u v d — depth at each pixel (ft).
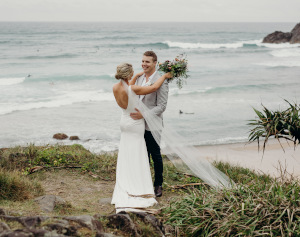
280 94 78.28
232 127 53.01
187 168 18.26
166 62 15.24
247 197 13.33
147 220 11.64
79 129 50.70
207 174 17.75
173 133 17.11
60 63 127.75
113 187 18.34
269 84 90.58
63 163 21.56
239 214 12.46
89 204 15.53
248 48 216.33
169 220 13.28
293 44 242.17
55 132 48.80
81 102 68.28
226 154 39.50
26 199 14.55
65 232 9.06
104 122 54.90
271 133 14.64
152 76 15.51
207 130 50.96
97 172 20.47
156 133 15.74
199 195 14.87
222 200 13.71
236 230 11.82
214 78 101.91
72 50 174.19
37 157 21.65
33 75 97.86
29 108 61.93
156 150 16.48
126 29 459.32
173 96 76.02
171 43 212.64
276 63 140.26
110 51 174.60
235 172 23.59
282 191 13.15
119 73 14.57
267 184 14.29
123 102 15.11
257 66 130.62
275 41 253.85
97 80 92.79
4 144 42.50
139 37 288.10
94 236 9.28
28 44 202.80
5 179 14.69
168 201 16.28
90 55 154.40
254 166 34.94
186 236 12.53
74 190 17.49
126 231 10.56
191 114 60.64
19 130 49.01
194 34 353.31
